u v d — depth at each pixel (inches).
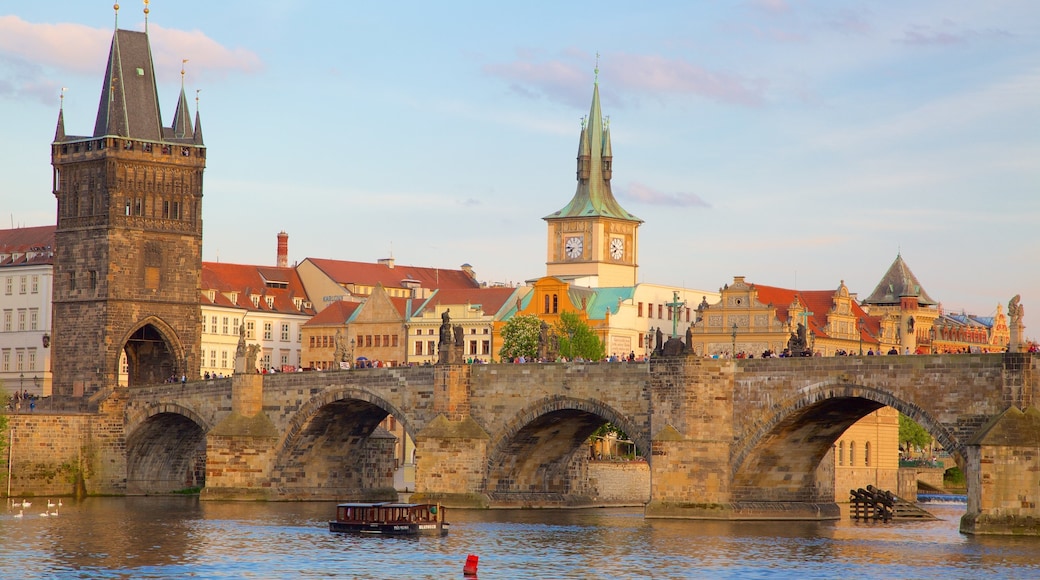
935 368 6112.2
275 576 5315.0
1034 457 5787.4
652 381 6835.6
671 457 6756.9
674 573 5359.3
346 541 6195.9
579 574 5334.6
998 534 5821.9
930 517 7460.6
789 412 6510.8
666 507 6791.3
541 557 5708.7
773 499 6929.1
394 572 5383.9
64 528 6702.8
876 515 7298.2
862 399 6412.4
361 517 6505.9
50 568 5487.2
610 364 7081.7
